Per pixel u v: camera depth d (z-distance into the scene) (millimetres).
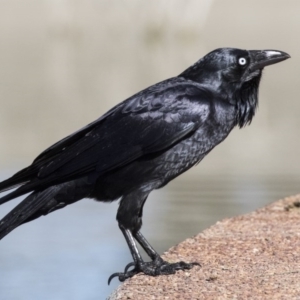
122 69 41812
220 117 9016
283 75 37781
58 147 8789
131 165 8797
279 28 52406
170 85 9117
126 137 8812
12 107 29484
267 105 28719
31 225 14672
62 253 12758
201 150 9016
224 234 10031
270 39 47844
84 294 10938
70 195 8758
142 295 7840
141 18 54375
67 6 55469
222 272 8445
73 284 11320
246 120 9398
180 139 8836
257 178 17625
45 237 13812
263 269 8469
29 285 11281
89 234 13898
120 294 7930
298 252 9086
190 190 16719
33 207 8570
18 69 42219
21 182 8672
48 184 8641
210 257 9023
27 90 34688
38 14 56281
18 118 26844
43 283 11344
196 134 8891
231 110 9133
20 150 21031
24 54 48812
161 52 49000
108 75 39312
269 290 7770
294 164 19344
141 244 8836
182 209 15031
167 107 8875
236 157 20531
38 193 8648
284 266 8555
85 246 13172
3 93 33625
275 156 20391
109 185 8836
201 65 9258
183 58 44969
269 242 9547
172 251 9312
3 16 56438
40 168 8602
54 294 11000
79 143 8844
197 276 8367
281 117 26359
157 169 8844
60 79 38375
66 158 8711
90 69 41969
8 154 20484
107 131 8875
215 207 15211
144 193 8844
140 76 38500
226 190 16688
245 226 10453
